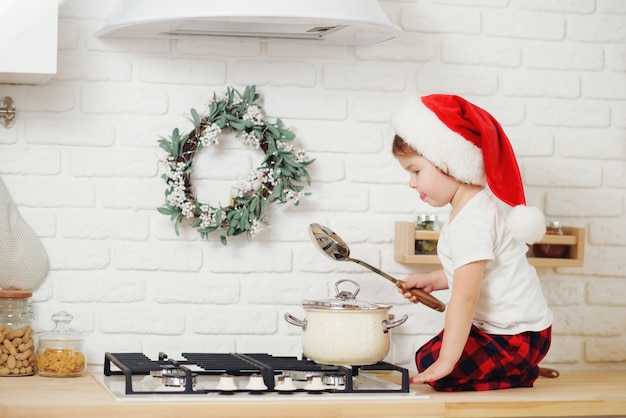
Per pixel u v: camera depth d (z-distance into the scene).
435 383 2.54
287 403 2.24
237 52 2.91
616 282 3.15
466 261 2.46
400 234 2.94
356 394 2.36
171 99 2.88
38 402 2.20
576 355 3.14
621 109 3.15
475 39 3.07
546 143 3.12
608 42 3.15
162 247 2.88
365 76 3.00
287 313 2.68
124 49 2.85
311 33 2.76
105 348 2.86
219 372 2.58
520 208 2.50
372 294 3.00
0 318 2.66
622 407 2.45
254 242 2.94
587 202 3.14
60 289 2.84
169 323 2.89
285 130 2.91
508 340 2.54
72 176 2.83
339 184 2.98
